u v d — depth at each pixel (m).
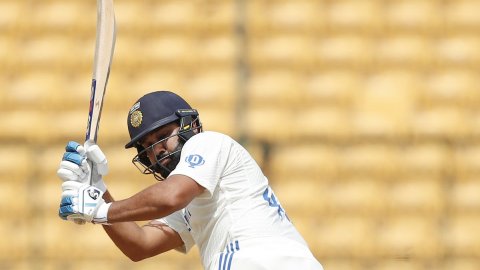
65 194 11.86
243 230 12.02
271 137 30.34
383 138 30.23
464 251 28.25
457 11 33.34
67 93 32.50
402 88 31.42
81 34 34.25
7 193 30.33
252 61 32.34
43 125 31.64
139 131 12.48
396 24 33.16
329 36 32.97
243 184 12.27
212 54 32.69
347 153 30.00
